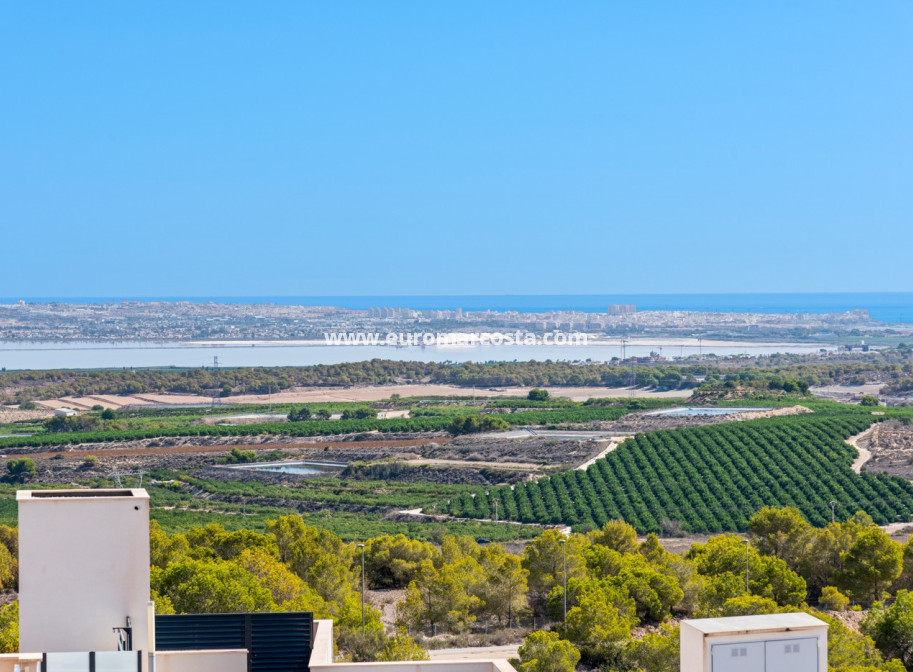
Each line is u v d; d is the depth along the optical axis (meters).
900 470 139.75
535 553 70.94
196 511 139.88
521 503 136.62
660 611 65.94
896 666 51.00
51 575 22.38
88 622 22.44
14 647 41.00
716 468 144.12
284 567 63.50
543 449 173.25
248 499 151.62
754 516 80.94
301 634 24.92
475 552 83.75
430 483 158.88
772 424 170.38
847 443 157.62
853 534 77.50
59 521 22.44
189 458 188.50
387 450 187.62
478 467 164.25
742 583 66.00
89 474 177.12
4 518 125.12
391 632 65.75
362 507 142.38
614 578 67.56
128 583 22.56
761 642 20.06
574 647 54.09
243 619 24.89
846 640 52.56
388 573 82.31
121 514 22.61
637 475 142.62
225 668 24.36
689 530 118.50
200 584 52.72
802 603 67.94
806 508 123.81
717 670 19.88
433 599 67.19
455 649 61.81
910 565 73.94
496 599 68.06
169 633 24.66
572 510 128.50
